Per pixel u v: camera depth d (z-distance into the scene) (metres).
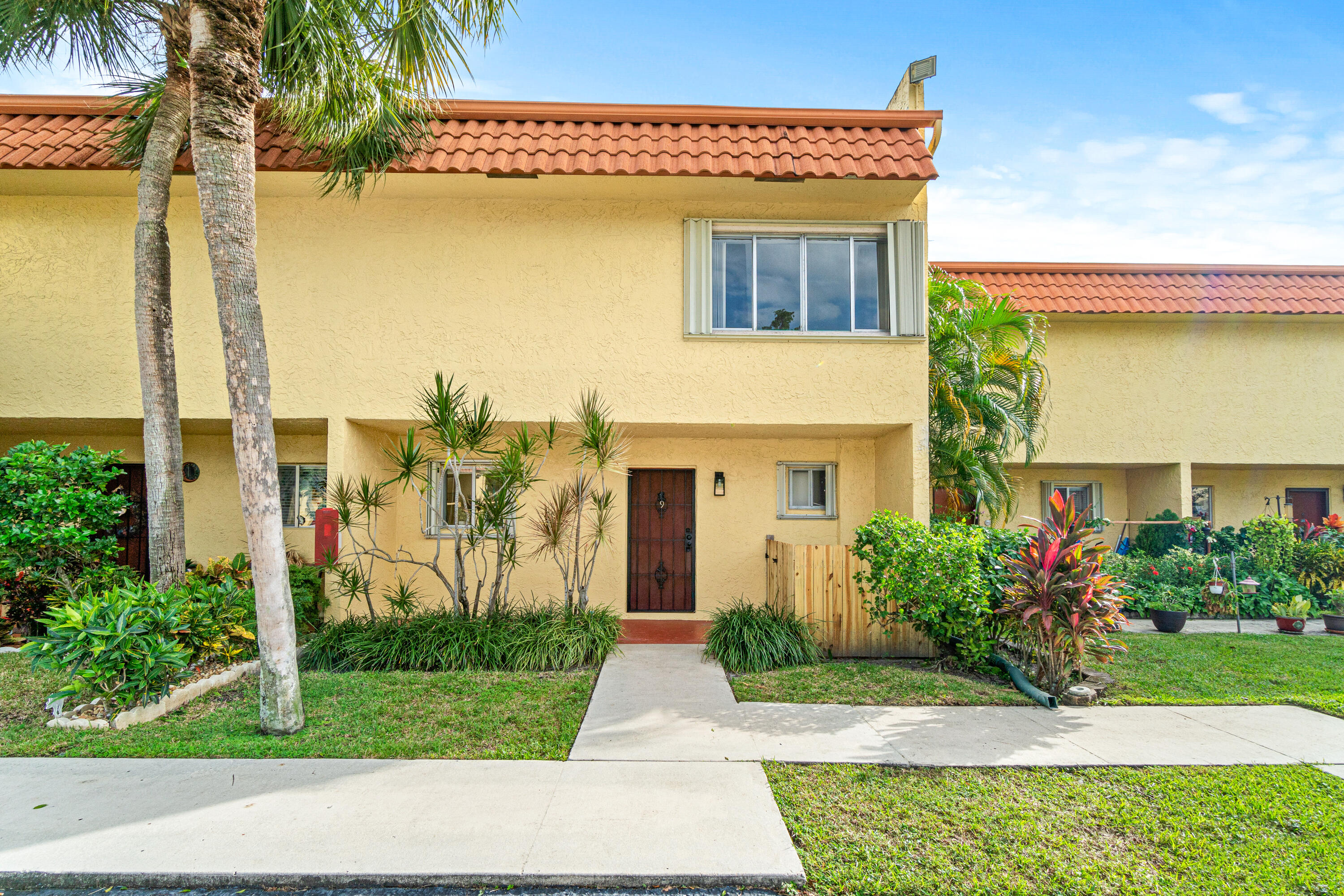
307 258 8.84
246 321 5.49
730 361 8.86
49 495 7.44
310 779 4.61
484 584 10.29
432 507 8.55
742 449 10.72
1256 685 7.14
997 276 13.14
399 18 7.29
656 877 3.50
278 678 5.48
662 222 9.01
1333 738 5.56
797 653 7.73
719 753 5.14
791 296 9.09
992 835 3.99
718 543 10.62
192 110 5.50
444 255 8.89
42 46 7.55
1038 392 9.86
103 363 8.75
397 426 9.37
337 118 7.40
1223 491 14.25
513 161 8.20
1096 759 5.07
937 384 9.39
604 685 6.91
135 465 10.82
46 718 5.79
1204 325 13.05
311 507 10.74
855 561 8.34
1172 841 3.92
